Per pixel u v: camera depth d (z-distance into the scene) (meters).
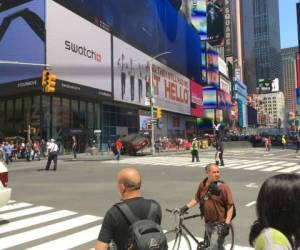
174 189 17.36
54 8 46.84
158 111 50.56
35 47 45.88
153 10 76.62
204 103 120.69
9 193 10.72
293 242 2.43
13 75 47.34
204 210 6.76
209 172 6.80
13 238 9.34
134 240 3.26
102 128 60.38
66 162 36.75
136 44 68.06
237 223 10.60
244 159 37.47
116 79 60.25
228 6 179.75
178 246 6.71
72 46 49.78
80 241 9.02
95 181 20.75
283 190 2.45
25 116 49.62
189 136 99.75
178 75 89.69
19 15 47.28
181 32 93.88
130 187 3.84
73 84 49.50
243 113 185.88
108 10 59.03
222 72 143.50
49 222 11.02
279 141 79.00
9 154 37.81
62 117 51.59
